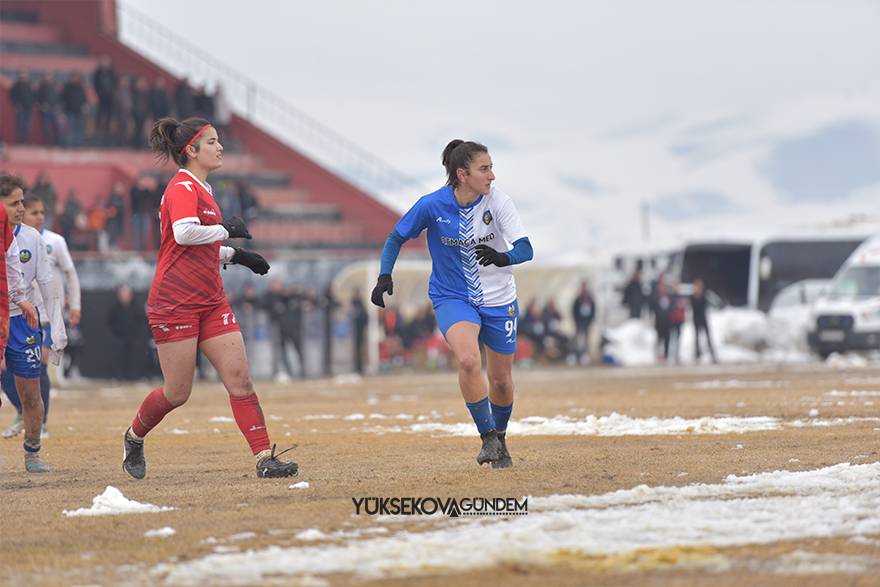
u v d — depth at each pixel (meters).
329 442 40.94
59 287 42.50
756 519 21.59
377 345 130.12
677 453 33.53
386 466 32.28
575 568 18.02
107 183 146.88
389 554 19.14
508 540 19.97
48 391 46.72
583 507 23.61
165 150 30.08
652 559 18.42
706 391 68.38
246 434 30.47
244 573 18.08
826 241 162.00
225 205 143.12
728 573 17.53
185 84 161.62
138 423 30.77
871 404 52.62
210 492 27.69
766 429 41.09
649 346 149.25
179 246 29.59
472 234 30.38
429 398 71.25
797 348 154.00
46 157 151.75
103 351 117.69
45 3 185.38
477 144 30.20
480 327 30.81
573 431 42.31
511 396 31.53
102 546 20.95
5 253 30.73
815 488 25.33
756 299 161.62
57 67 175.38
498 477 28.50
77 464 36.31
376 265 132.00
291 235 160.88
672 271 164.62
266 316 125.44
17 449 42.56
